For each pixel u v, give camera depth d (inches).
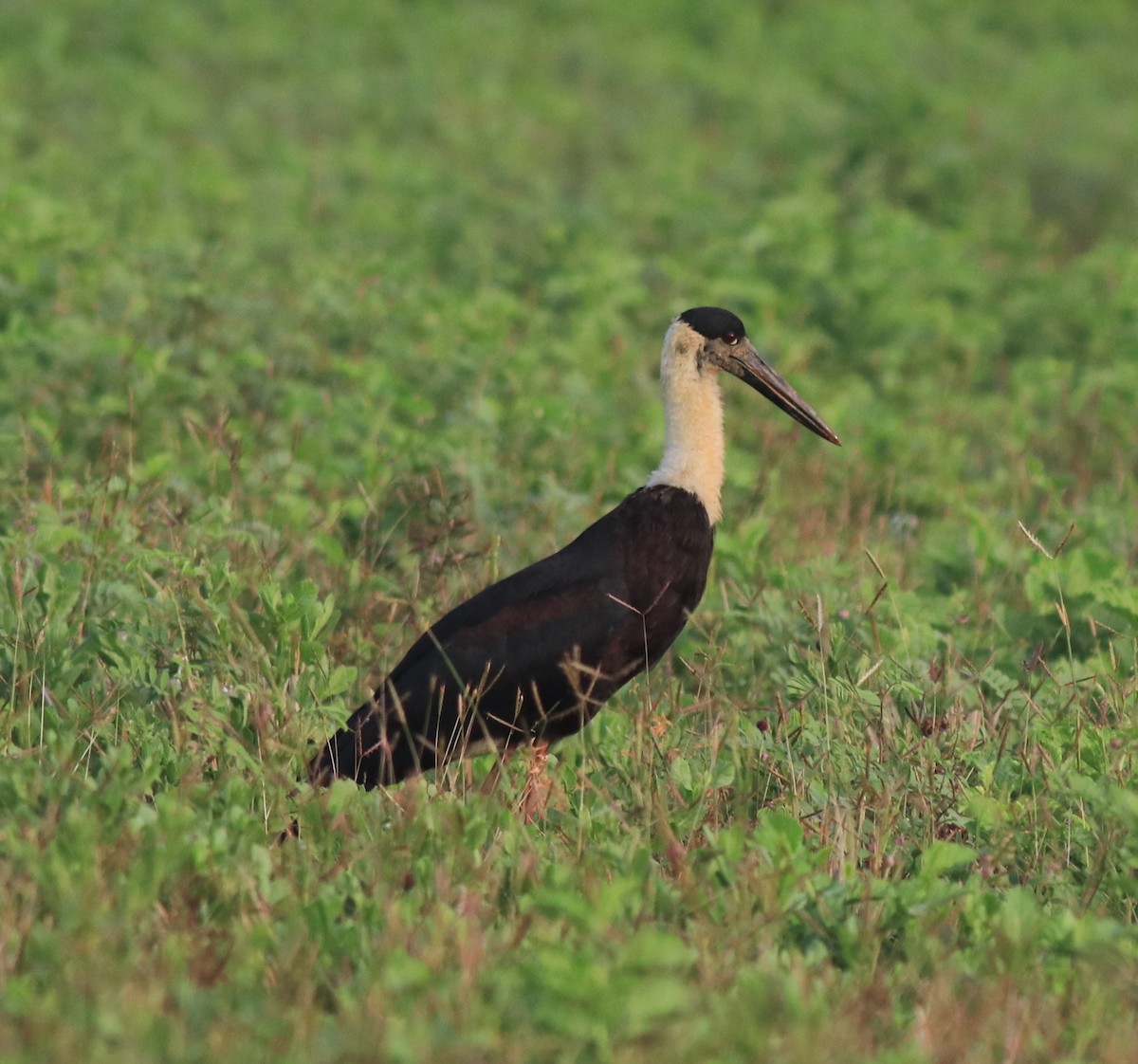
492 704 644.7
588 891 500.4
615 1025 425.1
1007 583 842.8
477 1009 441.4
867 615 737.0
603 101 2176.4
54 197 1422.2
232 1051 417.1
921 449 1043.3
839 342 1229.7
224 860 506.6
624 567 661.9
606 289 1242.0
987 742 644.7
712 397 692.1
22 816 518.0
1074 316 1274.6
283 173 1632.6
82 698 625.0
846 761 615.5
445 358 1050.7
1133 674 714.2
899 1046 451.8
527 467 919.0
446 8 2522.1
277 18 2335.1
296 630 655.8
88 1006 430.6
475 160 1860.2
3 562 713.6
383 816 559.5
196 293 1058.1
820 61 2422.5
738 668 711.1
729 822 582.6
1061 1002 476.7
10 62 1975.9
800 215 1408.7
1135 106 2311.8
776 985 461.7
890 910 514.0
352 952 480.4
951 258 1379.2
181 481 824.3
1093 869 556.4
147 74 2021.4
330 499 880.3
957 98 1872.5
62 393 930.1
